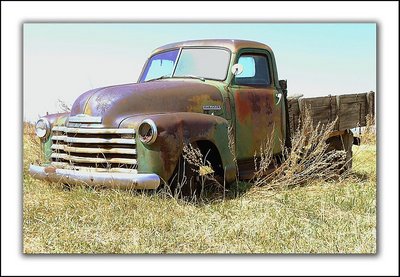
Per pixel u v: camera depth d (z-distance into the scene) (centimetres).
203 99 675
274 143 764
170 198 596
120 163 595
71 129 620
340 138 873
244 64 739
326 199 638
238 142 711
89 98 622
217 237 509
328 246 489
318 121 814
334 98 842
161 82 683
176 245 491
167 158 584
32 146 807
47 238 500
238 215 571
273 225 540
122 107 607
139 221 537
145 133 582
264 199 634
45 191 649
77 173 599
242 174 707
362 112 893
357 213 595
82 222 540
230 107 704
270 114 756
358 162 965
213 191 657
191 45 748
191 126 607
